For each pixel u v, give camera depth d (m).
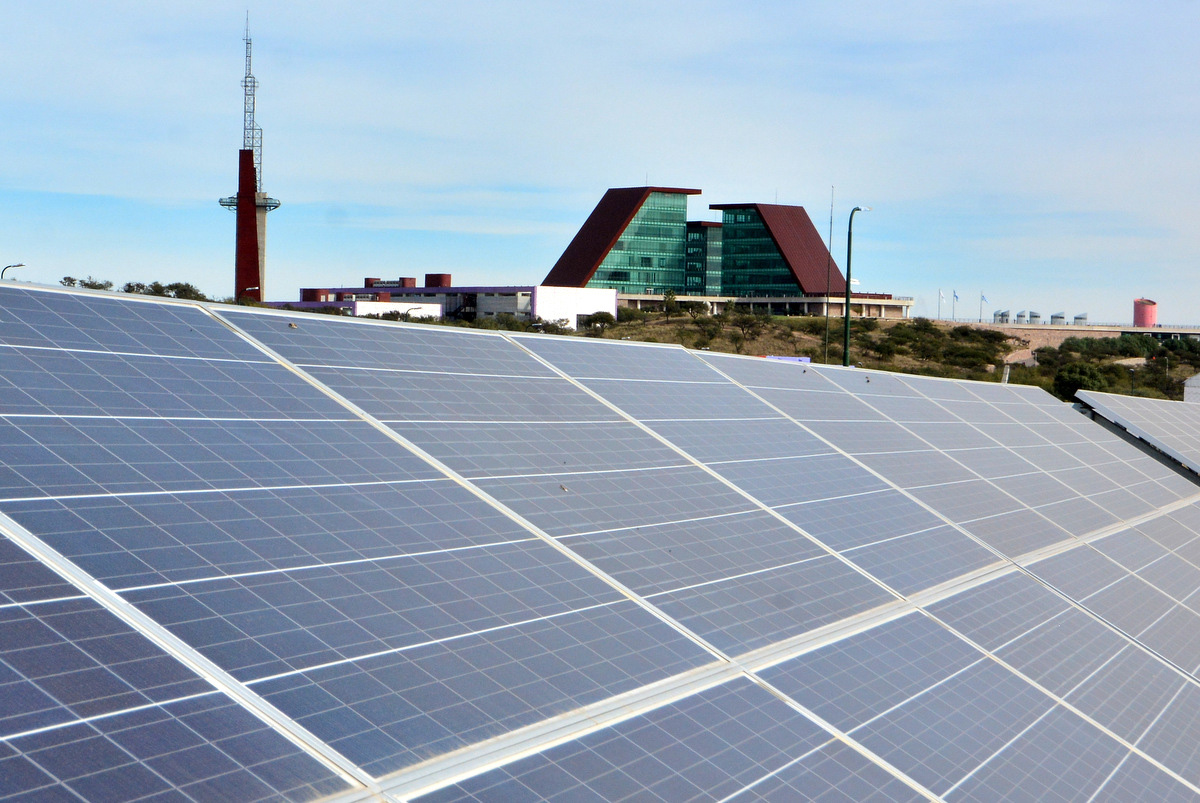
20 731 7.44
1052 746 13.61
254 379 15.37
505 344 21.47
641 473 17.48
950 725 13.02
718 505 17.38
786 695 12.11
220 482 12.18
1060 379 103.44
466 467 15.18
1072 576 21.59
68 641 8.59
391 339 19.17
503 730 9.61
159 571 10.07
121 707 8.07
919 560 18.81
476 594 11.88
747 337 141.38
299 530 11.80
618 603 12.87
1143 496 33.22
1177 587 24.23
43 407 12.23
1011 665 15.73
